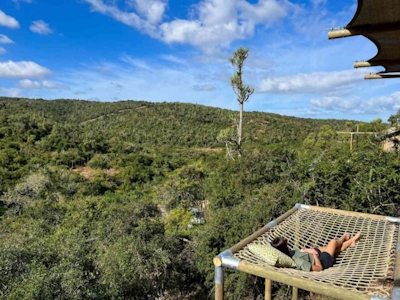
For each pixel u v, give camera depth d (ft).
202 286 35.40
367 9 5.77
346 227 13.55
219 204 39.06
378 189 24.52
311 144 62.44
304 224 13.83
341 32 6.92
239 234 28.14
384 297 6.53
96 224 46.34
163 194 65.46
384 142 42.37
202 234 31.83
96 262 31.22
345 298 6.72
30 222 50.37
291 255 10.57
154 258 33.65
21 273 25.70
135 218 50.37
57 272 24.64
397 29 6.31
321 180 27.58
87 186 91.86
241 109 51.31
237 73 48.21
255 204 30.60
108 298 27.30
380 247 11.22
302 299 22.25
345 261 10.61
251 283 25.48
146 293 32.83
